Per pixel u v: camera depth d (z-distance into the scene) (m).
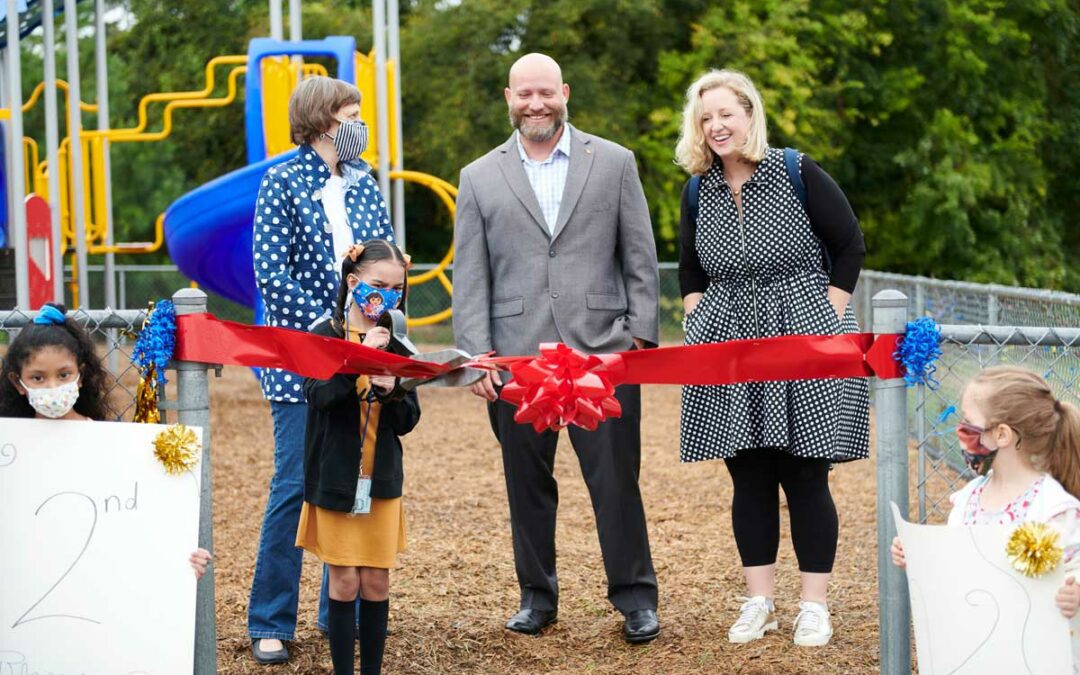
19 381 3.23
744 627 4.40
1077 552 3.00
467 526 6.80
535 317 4.49
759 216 4.21
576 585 5.41
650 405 12.49
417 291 18.00
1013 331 3.56
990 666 3.07
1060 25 22.67
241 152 23.97
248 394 13.09
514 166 4.57
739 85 4.18
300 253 4.26
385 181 10.87
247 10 23.92
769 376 3.61
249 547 6.34
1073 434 3.12
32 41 25.91
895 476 3.56
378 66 10.85
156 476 3.24
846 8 20.92
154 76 24.73
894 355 3.55
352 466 3.68
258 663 4.32
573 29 20.05
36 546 3.21
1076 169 23.86
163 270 17.69
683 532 6.60
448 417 11.64
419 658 4.39
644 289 4.55
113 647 3.21
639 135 20.56
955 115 21.75
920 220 20.41
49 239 10.44
